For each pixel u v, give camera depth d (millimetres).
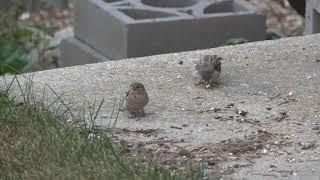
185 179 8844
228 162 9523
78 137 9914
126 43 15438
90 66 12531
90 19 16766
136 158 9547
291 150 9828
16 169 9367
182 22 15750
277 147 9914
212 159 9594
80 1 17125
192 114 10867
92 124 10367
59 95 11422
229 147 9914
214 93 11500
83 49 16922
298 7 16594
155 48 15625
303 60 12633
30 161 9469
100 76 12117
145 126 10516
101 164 9242
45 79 12039
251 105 11133
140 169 9117
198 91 11562
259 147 9914
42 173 9164
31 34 19531
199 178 8828
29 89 11445
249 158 9633
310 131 10344
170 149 9867
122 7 16344
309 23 15234
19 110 10719
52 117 10508
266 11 23641
